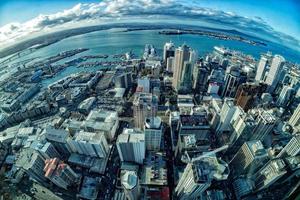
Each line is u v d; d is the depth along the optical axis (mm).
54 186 182750
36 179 178625
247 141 189000
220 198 174500
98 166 196375
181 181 150000
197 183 122188
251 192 177125
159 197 169250
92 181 184750
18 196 177000
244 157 175750
